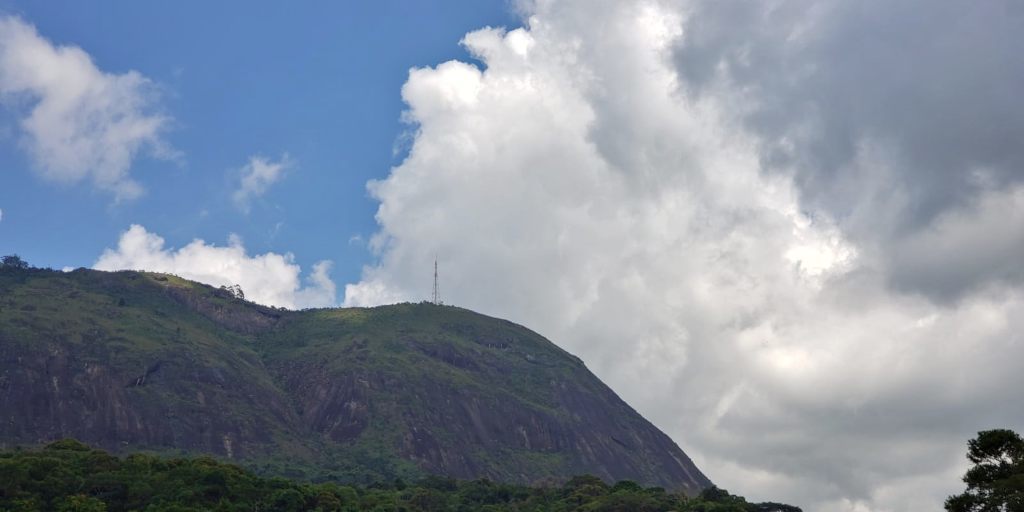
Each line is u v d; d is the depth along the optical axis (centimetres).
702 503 16575
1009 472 10025
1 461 13875
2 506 12588
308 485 16162
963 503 9956
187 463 15338
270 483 15288
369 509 15612
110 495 13500
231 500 14162
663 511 16012
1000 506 9612
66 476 13850
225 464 15688
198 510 13138
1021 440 10206
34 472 13650
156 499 13638
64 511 12581
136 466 14925
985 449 10344
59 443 16312
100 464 14775
